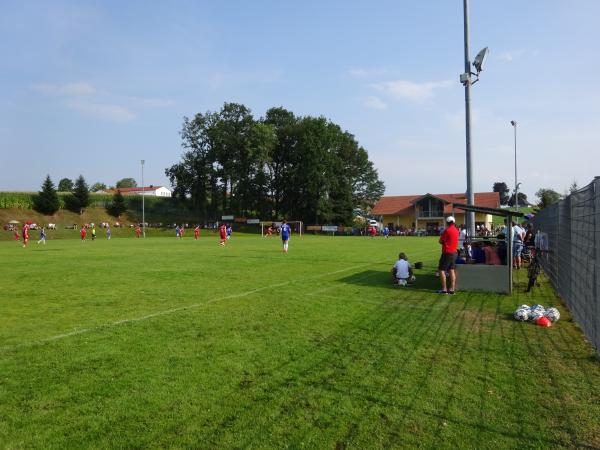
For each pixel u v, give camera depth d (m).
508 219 12.12
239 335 7.60
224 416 4.60
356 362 6.23
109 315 9.15
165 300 10.82
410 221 89.75
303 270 17.41
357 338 7.44
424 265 19.56
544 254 16.67
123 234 76.50
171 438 4.16
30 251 30.94
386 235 62.09
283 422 4.47
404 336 7.58
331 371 5.87
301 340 7.31
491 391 5.26
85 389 5.25
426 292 12.20
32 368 5.95
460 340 7.36
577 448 4.04
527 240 17.56
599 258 6.72
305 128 86.44
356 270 17.41
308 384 5.43
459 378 5.65
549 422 4.52
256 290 12.34
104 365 6.07
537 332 7.96
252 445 4.05
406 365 6.11
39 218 80.81
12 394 5.11
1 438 4.15
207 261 21.52
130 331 7.84
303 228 89.44
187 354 6.55
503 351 6.79
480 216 81.81
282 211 94.06
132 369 5.91
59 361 6.23
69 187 168.62
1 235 65.88
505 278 12.15
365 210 98.69
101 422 4.47
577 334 7.85
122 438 4.17
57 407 4.79
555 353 6.73
